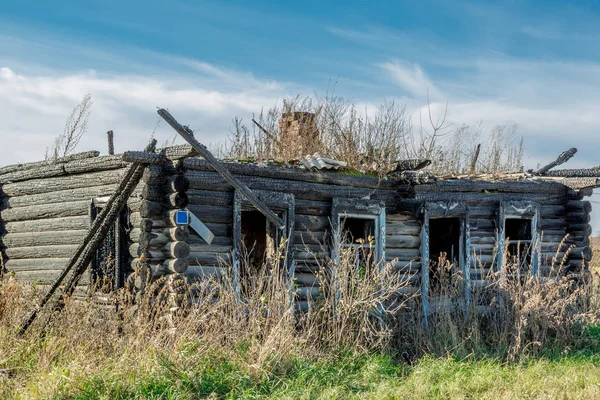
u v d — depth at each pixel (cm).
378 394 805
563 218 1409
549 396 805
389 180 1208
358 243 1233
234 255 1003
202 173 980
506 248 1199
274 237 1065
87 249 923
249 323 899
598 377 924
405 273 1198
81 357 782
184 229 955
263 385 794
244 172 1025
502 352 1084
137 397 720
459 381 878
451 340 1080
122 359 771
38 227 1171
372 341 991
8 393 748
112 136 1292
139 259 931
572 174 1420
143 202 956
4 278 1027
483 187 1287
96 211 1072
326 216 1128
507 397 804
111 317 888
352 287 1012
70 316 887
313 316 998
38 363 804
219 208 1002
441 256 1190
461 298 1188
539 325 1173
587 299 1313
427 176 1167
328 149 1500
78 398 706
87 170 1085
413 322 1112
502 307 1169
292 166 1091
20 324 900
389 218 1208
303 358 877
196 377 770
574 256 1398
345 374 884
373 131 1526
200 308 902
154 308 902
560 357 1084
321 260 1103
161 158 957
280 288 957
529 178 1370
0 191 1254
